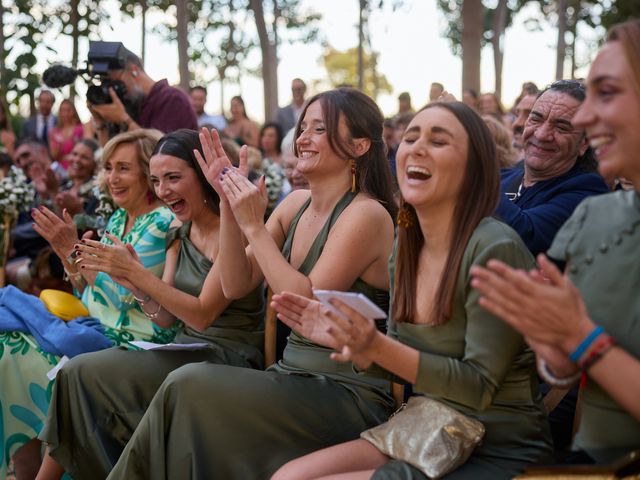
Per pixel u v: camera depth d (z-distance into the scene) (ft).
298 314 8.46
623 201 6.53
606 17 50.70
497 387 7.50
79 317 12.20
